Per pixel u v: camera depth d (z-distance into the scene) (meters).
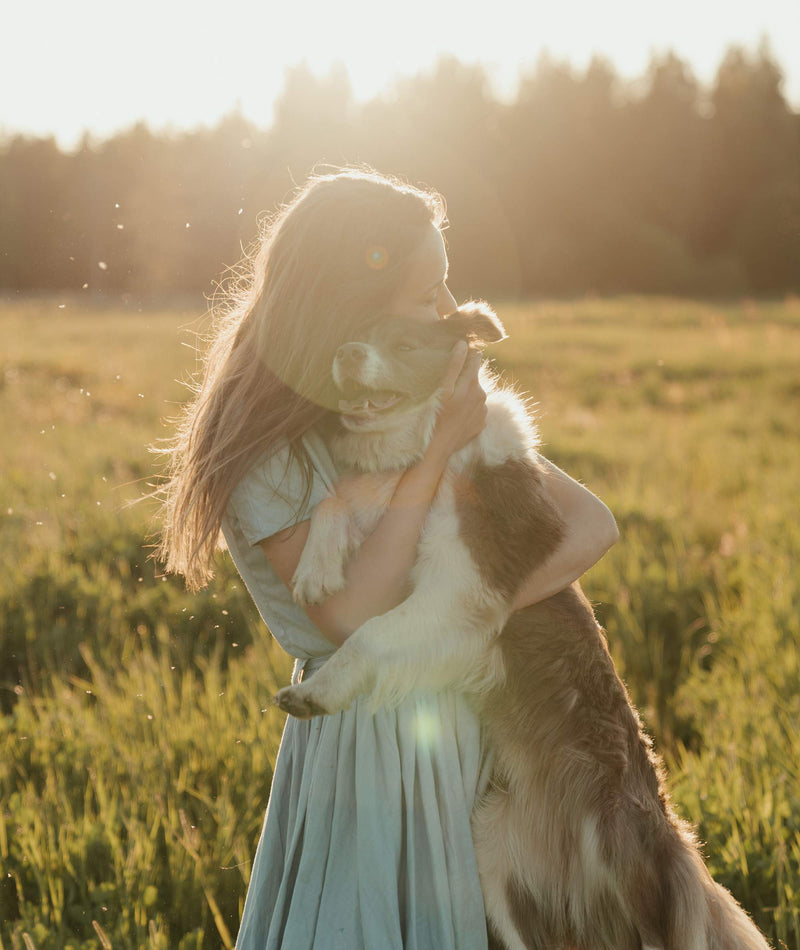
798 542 6.95
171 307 34.66
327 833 2.20
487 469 2.61
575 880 2.47
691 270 53.88
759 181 60.09
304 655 2.43
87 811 3.54
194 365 18.33
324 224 2.28
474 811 2.50
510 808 2.53
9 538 7.14
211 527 2.25
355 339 2.43
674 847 2.51
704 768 3.93
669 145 60.50
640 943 2.41
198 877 3.19
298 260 2.27
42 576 6.38
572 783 2.51
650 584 6.53
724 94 62.59
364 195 2.33
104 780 3.84
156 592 6.27
